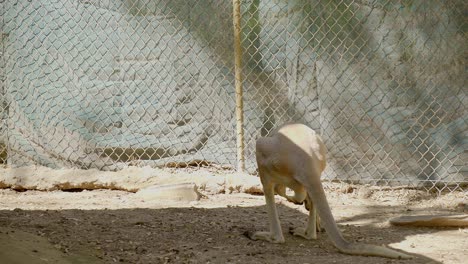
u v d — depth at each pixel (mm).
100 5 14508
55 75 14703
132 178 14023
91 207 12289
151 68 14414
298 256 8812
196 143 14344
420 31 13391
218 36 14133
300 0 13766
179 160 14367
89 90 14602
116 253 9000
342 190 13570
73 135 14625
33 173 14375
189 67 14281
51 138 14703
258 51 14000
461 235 10227
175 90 14352
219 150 14258
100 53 14539
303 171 8875
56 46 14680
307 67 13836
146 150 14469
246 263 8508
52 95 14703
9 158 14766
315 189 8805
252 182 13555
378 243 9727
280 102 13977
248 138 14094
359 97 13664
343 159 13789
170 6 14258
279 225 9578
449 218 10789
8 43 14812
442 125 13430
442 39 13320
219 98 14211
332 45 13711
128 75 14492
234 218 11344
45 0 14680
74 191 14258
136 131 14492
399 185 13594
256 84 14039
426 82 13438
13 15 14789
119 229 10328
